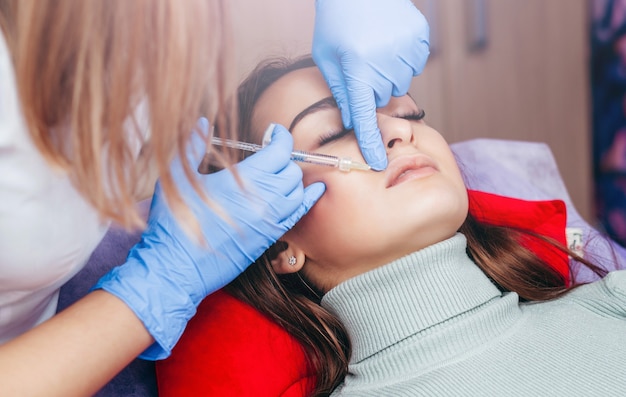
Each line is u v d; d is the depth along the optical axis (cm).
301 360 118
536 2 286
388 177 105
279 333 119
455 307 102
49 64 65
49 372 77
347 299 109
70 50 65
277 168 100
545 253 137
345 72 108
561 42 289
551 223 146
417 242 105
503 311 103
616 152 278
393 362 102
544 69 292
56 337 81
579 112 293
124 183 69
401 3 115
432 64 284
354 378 108
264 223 97
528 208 147
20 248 79
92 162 68
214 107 73
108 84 67
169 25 64
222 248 95
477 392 91
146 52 65
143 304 87
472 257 126
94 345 81
